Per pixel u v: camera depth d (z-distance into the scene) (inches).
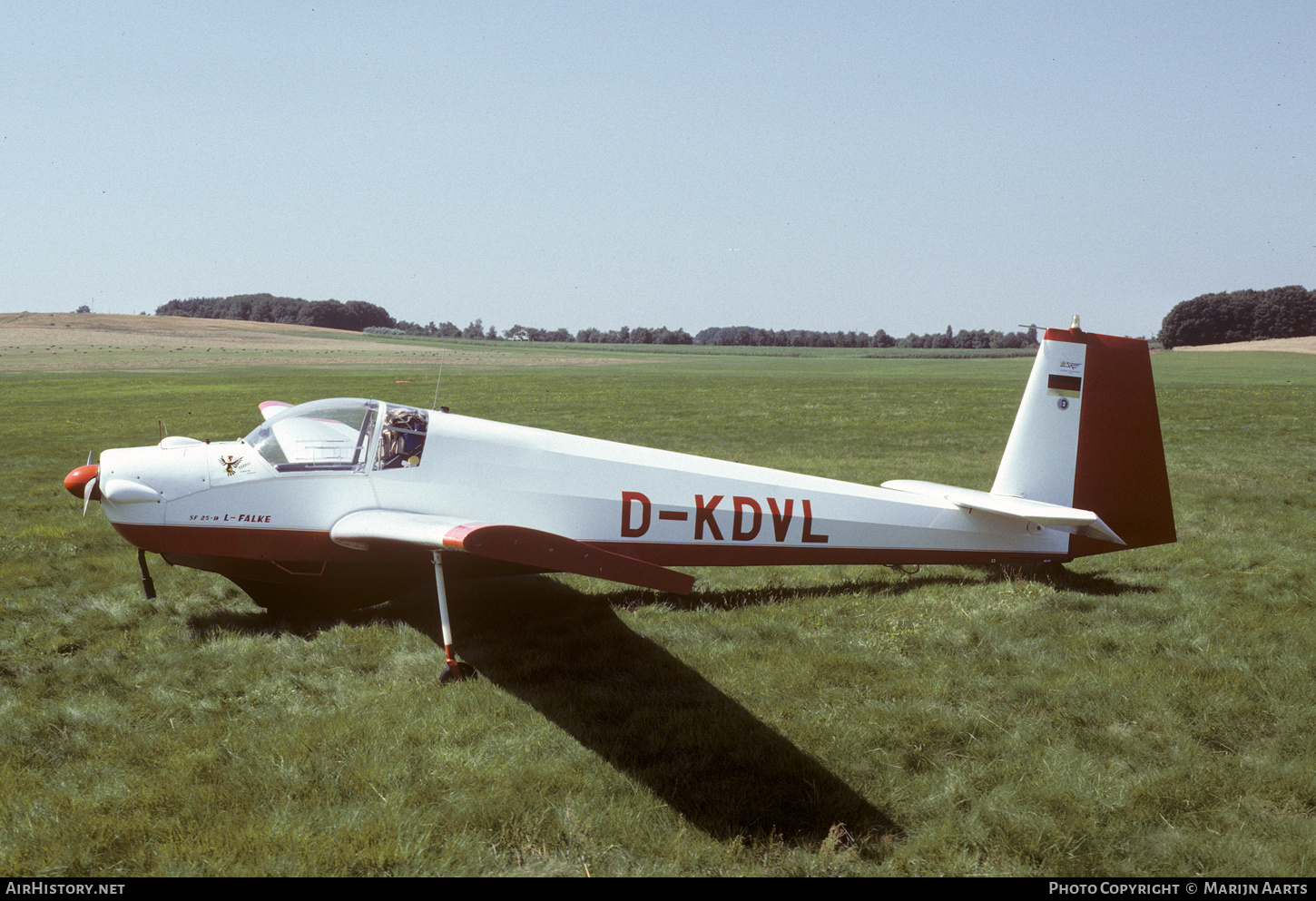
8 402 1165.7
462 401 1139.9
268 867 121.2
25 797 137.6
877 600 245.6
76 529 343.0
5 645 208.8
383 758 150.9
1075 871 122.5
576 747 157.2
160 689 183.2
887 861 125.1
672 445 676.1
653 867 123.7
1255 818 133.2
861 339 5639.8
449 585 266.8
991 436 717.9
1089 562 289.6
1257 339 4596.5
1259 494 419.8
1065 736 160.6
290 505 219.3
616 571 165.0
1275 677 181.2
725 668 195.2
